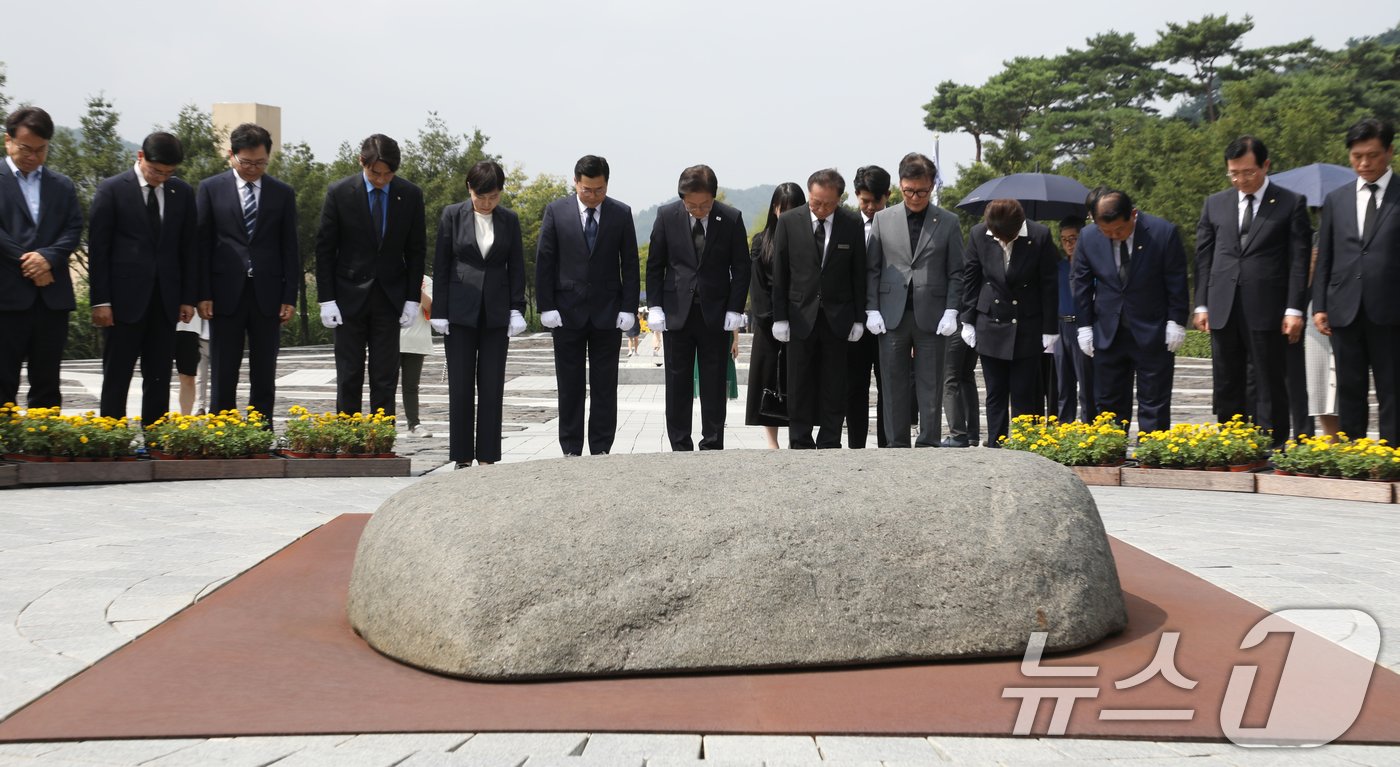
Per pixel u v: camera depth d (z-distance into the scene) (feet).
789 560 11.16
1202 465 24.91
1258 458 25.13
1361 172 24.95
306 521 19.08
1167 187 122.11
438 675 10.83
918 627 11.16
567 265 25.55
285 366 78.28
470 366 26.43
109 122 101.19
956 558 11.46
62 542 16.84
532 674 10.56
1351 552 16.65
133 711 9.68
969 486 12.19
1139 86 194.59
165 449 24.99
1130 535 18.15
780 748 8.93
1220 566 15.60
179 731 9.21
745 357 89.45
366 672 10.91
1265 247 26.32
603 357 25.94
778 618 10.97
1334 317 25.29
